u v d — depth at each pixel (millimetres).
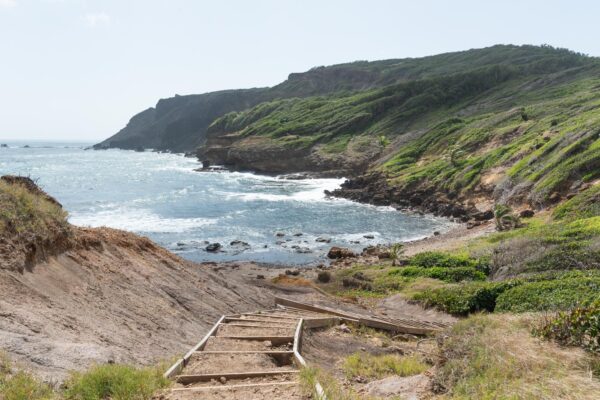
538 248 24344
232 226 49375
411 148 86625
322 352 10633
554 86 103000
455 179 61781
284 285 23438
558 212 35750
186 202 63531
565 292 16234
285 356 8656
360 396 6234
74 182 82312
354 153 96812
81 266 11188
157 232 45562
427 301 20609
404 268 27766
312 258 37656
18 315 7227
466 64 168500
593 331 6312
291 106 149250
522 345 6562
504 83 116062
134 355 7695
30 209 10914
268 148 105125
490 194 54812
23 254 9383
